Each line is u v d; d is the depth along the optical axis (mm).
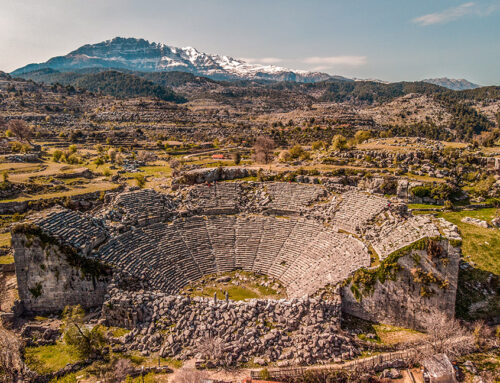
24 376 38906
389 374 41188
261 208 71688
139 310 46062
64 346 43344
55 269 49156
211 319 45969
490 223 70938
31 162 106500
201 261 60562
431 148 104000
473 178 87625
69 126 197500
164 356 42031
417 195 80812
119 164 120125
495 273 57500
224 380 38719
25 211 71812
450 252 47812
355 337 45969
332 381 39312
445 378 39969
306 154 109875
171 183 89250
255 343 43438
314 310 46906
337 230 62844
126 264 52500
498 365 42500
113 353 42250
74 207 75312
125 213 62469
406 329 48875
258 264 61094
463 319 50469
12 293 50438
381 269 49500
